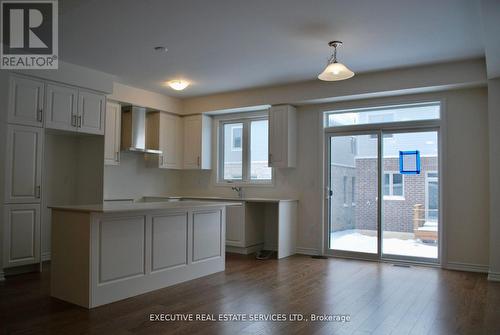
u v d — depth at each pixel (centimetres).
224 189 700
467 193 498
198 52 459
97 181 551
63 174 561
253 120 683
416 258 533
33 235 464
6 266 440
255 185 668
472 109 499
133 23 377
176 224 420
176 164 701
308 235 613
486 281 440
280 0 327
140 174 676
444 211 509
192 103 698
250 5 337
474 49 439
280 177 643
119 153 607
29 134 461
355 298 372
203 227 457
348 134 589
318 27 383
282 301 361
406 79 510
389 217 556
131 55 471
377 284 423
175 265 418
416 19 361
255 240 632
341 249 588
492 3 277
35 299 360
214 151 714
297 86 594
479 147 493
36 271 472
